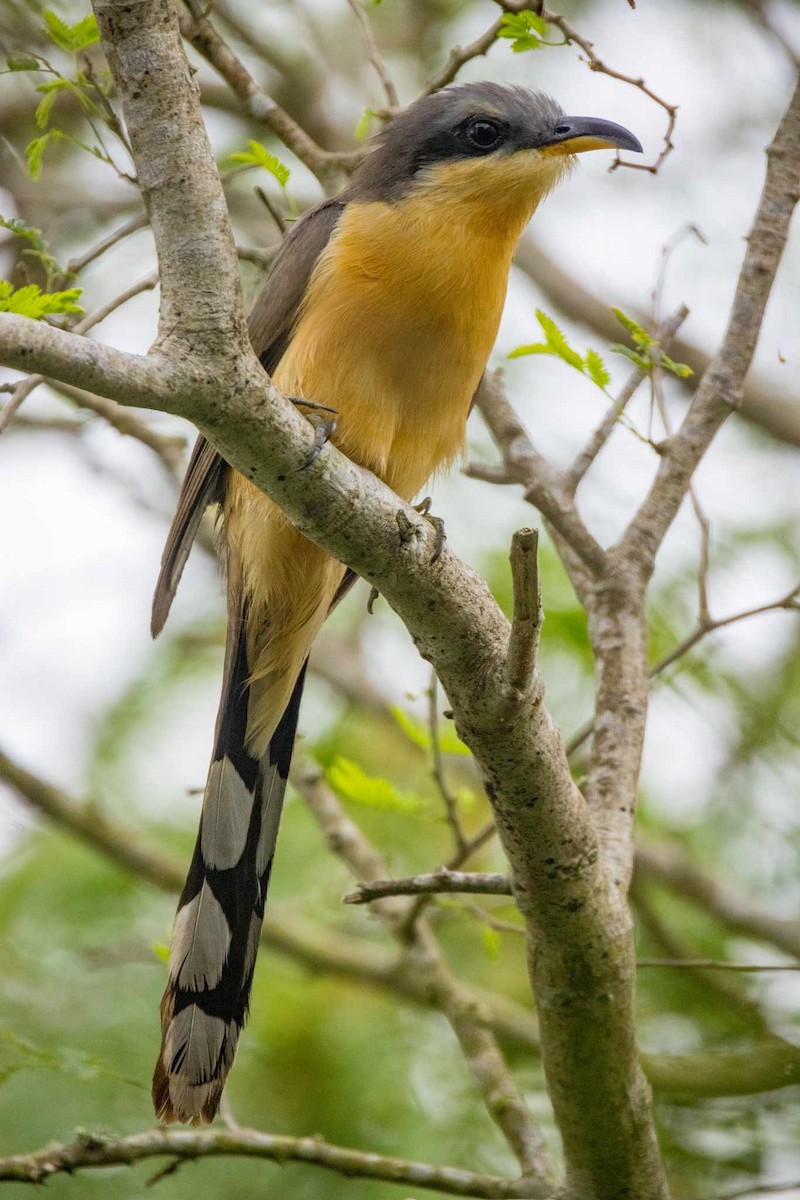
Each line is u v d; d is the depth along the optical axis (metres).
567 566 9.74
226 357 6.39
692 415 9.65
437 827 13.50
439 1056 12.46
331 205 9.85
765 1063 11.27
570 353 8.87
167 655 14.97
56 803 12.40
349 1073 12.20
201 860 8.87
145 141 6.34
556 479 9.58
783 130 9.72
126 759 14.37
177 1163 8.34
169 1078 8.32
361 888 7.61
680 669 13.25
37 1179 8.05
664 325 10.25
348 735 14.41
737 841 13.37
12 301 6.81
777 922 12.41
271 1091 12.20
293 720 9.30
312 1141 8.51
